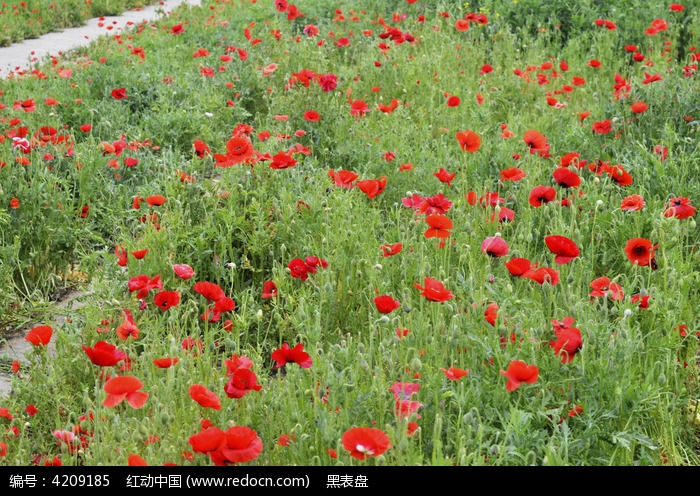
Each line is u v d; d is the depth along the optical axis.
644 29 11.55
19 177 6.09
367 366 3.64
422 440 3.50
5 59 14.98
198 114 8.50
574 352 3.58
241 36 13.55
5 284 5.32
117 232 6.09
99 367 4.04
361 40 12.27
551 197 4.95
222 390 3.62
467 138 5.75
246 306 4.62
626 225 5.14
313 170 6.38
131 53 11.89
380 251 5.01
